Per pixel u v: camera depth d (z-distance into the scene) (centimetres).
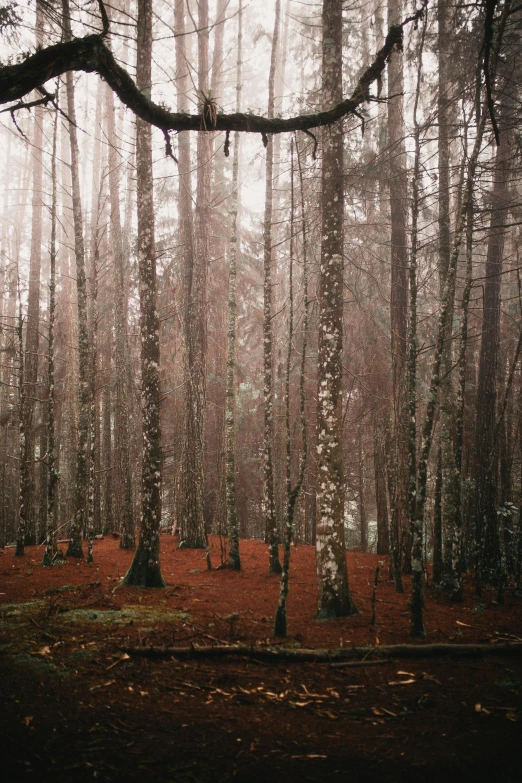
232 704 463
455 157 1508
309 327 1650
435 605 851
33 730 402
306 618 745
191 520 1535
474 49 1045
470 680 519
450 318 1075
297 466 1956
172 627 678
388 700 475
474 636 664
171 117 403
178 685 500
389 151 1212
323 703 468
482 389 1243
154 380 997
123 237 1997
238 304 2228
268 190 1138
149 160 1015
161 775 351
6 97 352
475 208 1089
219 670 541
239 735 409
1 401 2277
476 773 356
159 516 974
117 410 1905
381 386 1482
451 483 981
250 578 1052
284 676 529
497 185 1270
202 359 1612
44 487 1933
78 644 602
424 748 391
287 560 663
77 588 914
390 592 952
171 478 2491
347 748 391
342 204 817
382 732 416
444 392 1067
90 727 413
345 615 750
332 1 829
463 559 1161
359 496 2423
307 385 1883
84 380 1326
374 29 1424
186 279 1653
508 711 446
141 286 1012
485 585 1036
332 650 577
